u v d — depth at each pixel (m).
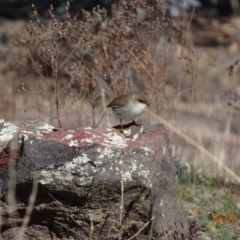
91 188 8.10
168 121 13.62
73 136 8.36
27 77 17.64
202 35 29.73
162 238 8.33
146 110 12.94
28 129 8.79
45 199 8.21
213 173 13.24
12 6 30.17
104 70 13.75
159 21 13.84
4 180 8.17
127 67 13.01
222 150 16.31
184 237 8.57
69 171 8.09
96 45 12.77
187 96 22.03
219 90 23.94
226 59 27.62
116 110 10.30
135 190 8.18
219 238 9.40
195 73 14.16
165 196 8.59
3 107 17.09
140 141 8.73
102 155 8.18
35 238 8.40
